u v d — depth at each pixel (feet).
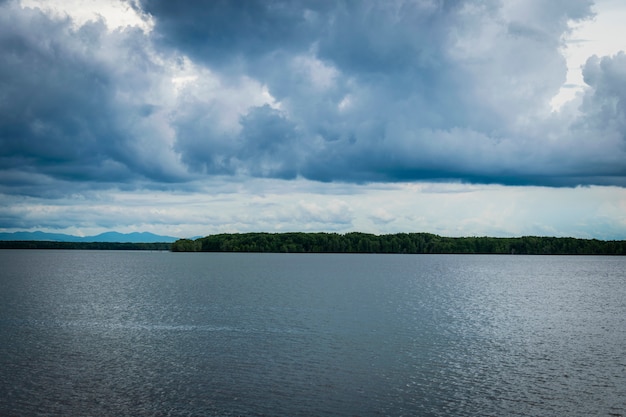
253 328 183.42
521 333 178.81
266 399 106.22
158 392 109.91
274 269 606.14
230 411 99.81
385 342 160.35
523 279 468.34
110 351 145.89
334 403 104.32
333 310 233.35
